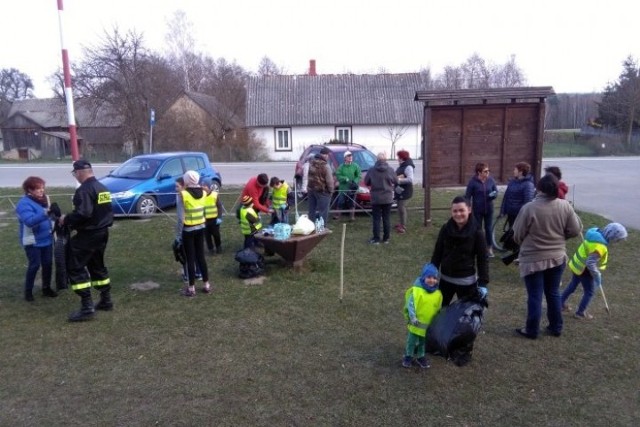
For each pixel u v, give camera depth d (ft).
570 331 18.84
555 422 13.30
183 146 122.52
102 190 19.89
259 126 123.65
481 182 28.32
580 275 19.69
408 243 32.17
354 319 20.20
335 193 39.63
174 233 35.47
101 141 137.69
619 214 41.93
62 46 44.01
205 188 29.14
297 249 25.53
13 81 239.30
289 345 17.88
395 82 131.44
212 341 18.22
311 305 21.70
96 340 18.34
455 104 35.04
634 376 15.60
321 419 13.47
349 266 27.37
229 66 168.55
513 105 34.96
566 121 184.65
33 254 21.94
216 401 14.35
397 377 15.57
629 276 25.32
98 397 14.62
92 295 23.11
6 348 17.71
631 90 127.65
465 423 13.28
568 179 65.77
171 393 14.79
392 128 123.95
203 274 23.03
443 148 35.68
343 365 16.38
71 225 19.40
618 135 127.03
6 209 46.06
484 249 16.29
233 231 36.19
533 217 17.42
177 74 154.92
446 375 15.67
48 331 19.11
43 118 170.30
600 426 13.12
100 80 123.24
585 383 15.20
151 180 42.34
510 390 14.82
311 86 130.82
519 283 24.50
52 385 15.30
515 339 18.20
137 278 25.58
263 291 23.45
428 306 15.65
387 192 31.30
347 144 48.08
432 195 51.75
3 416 13.71
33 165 94.32
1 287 24.14
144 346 17.84
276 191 33.35
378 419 13.44
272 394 14.70
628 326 19.25
